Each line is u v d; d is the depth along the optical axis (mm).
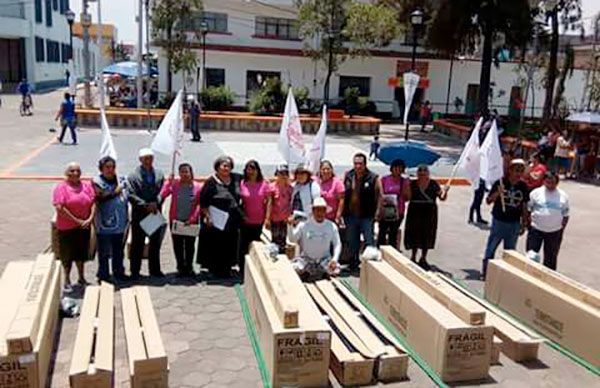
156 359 5020
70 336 6102
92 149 18641
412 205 8812
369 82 36875
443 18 27938
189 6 29188
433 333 5734
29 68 46625
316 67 35562
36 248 8969
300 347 5227
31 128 23391
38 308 5211
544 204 8055
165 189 7809
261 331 5930
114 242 7613
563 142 18875
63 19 57594
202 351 5961
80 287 7453
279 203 8281
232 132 25625
